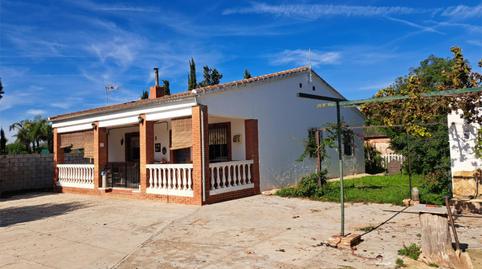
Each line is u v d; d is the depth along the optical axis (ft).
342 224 22.31
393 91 31.37
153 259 20.66
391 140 65.16
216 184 40.22
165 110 41.34
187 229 27.58
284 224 28.09
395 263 18.26
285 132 50.72
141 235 26.35
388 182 49.55
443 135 45.96
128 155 60.95
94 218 33.32
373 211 31.96
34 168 61.82
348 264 18.47
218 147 49.49
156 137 54.60
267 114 47.78
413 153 49.73
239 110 43.27
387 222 27.45
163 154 53.42
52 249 23.57
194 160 38.14
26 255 22.41
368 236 23.59
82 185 52.95
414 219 28.12
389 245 21.38
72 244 24.64
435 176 38.73
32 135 111.96
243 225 28.19
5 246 24.76
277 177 48.60
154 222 30.50
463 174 33.45
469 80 30.42
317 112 58.08
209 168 38.96
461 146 33.71
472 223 26.08
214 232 26.32
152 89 55.93
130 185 52.31
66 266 20.08
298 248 21.54
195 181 38.04
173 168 40.55
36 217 35.53
